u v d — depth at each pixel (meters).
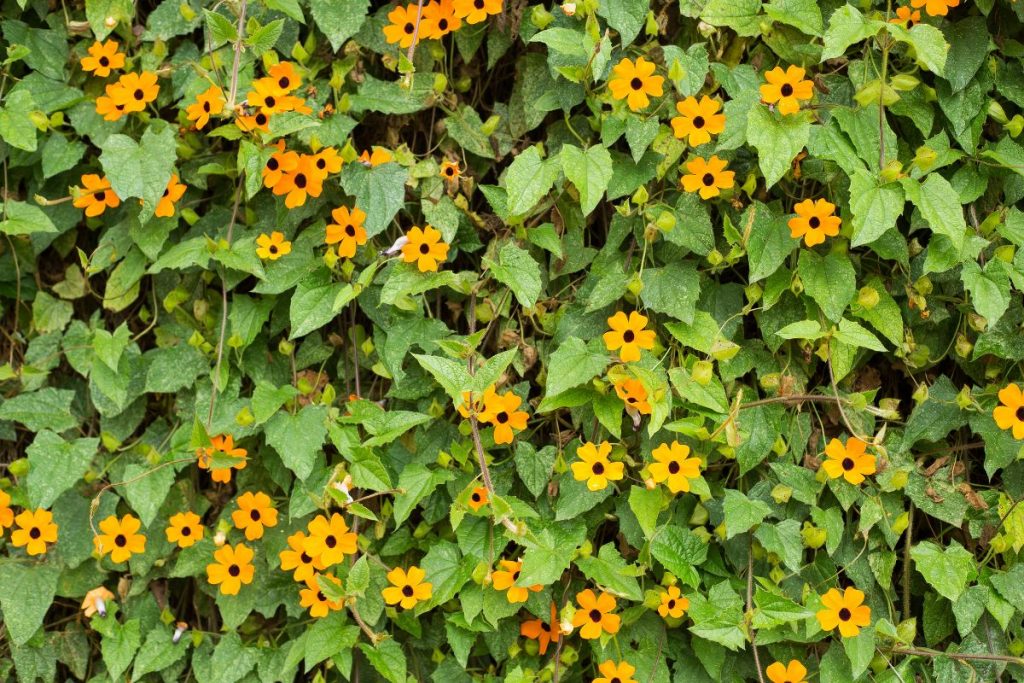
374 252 1.74
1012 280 1.70
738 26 1.69
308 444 1.71
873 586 1.74
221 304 1.77
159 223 1.75
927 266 1.69
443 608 1.75
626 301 1.74
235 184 1.76
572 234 1.75
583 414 1.74
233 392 1.75
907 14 1.69
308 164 1.71
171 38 1.78
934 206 1.66
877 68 1.71
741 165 1.73
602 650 1.71
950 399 1.73
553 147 1.76
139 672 1.74
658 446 1.73
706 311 1.73
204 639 1.77
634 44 1.74
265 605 1.76
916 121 1.71
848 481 1.71
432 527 1.76
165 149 1.71
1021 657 1.73
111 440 1.76
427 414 1.75
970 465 1.75
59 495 1.73
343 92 1.76
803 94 1.66
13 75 1.78
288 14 1.70
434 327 1.74
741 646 1.68
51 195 1.79
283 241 1.74
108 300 1.77
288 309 1.76
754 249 1.70
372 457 1.70
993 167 1.73
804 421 1.74
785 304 1.73
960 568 1.70
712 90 1.72
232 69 1.72
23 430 1.81
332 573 1.74
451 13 1.72
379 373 1.74
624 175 1.72
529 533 1.69
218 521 1.78
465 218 1.75
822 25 1.68
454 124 1.75
